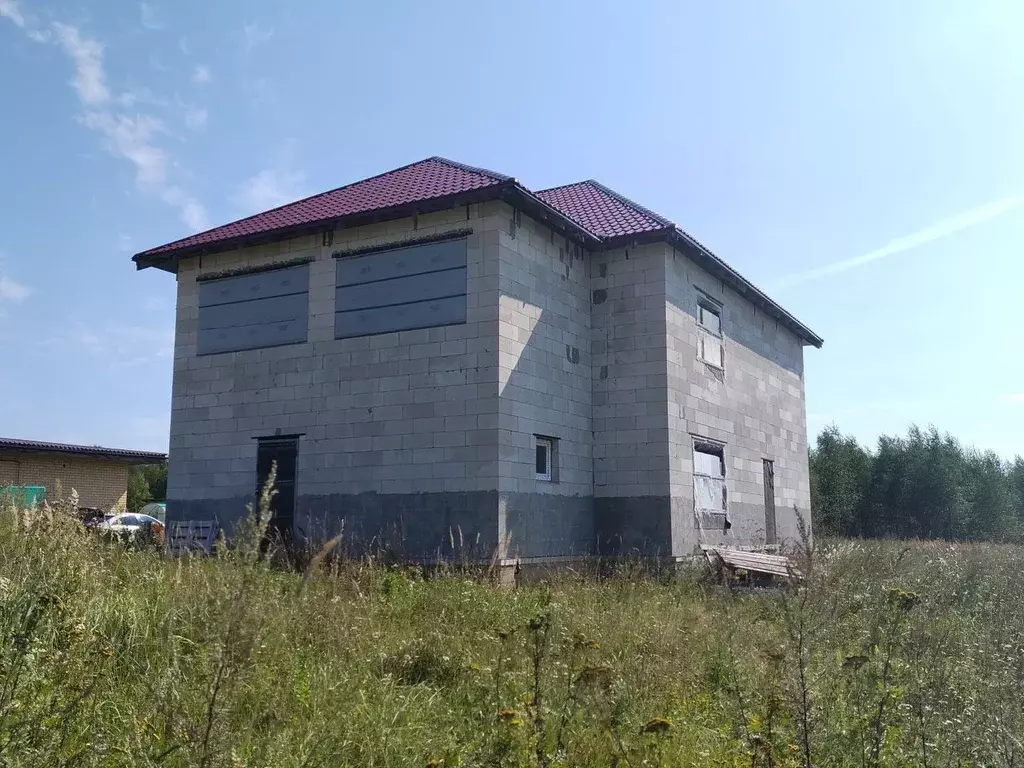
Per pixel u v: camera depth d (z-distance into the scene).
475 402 12.41
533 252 13.47
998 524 34.25
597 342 14.96
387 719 4.89
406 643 6.55
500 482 12.11
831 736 4.11
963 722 4.30
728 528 16.41
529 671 5.24
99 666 5.01
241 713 4.47
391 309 13.26
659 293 14.52
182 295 15.31
